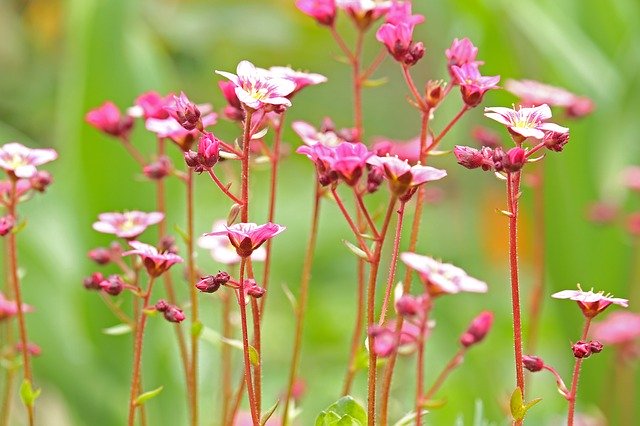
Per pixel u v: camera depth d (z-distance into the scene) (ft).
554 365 3.16
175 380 2.55
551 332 3.26
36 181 2.11
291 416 2.13
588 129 2.82
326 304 3.54
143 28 3.23
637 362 2.70
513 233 1.92
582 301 1.94
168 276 2.18
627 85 2.86
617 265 2.85
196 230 3.25
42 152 2.07
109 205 2.58
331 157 1.93
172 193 2.60
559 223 2.85
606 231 2.84
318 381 2.98
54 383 2.59
